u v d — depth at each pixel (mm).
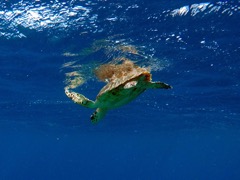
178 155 121438
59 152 114000
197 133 53062
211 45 13344
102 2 9984
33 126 48094
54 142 77188
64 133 57938
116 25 11531
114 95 5352
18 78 20156
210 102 26062
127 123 42406
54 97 25969
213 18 10852
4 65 17484
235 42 12914
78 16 11047
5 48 14648
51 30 12375
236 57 14758
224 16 10656
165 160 157125
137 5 10086
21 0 10203
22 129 52281
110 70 10477
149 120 39125
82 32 12289
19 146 89750
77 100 5188
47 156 140500
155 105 28391
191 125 42750
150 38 12539
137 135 58750
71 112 33750
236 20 10891
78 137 64750
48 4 10336
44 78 19828
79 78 18906
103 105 5516
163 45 13250
